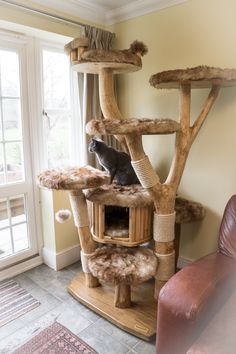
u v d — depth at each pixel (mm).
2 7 1883
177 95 2244
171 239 1806
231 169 2039
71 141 2672
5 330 1736
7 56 2133
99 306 1863
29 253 2473
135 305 1880
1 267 2297
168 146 2373
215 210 2170
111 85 2029
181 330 1206
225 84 1810
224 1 1888
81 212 1867
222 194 2113
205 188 2197
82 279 2178
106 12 2482
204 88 2082
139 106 2516
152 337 1643
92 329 1745
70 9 2256
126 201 1729
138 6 2295
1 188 2213
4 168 2234
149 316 1771
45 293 2105
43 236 2520
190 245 2363
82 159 2570
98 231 1885
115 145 2664
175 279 1354
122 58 1758
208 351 1052
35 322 1805
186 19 2094
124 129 1484
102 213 1835
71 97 2615
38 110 2354
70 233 2500
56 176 1703
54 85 2482
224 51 1944
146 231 1856
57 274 2367
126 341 1651
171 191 1732
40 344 1623
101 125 1521
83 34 2318
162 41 2260
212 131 2088
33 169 2398
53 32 2178
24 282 2250
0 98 2133
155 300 1927
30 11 2010
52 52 2418
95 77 2404
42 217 2484
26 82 2256
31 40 2236
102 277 1647
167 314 1242
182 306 1195
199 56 2076
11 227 2346
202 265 1499
